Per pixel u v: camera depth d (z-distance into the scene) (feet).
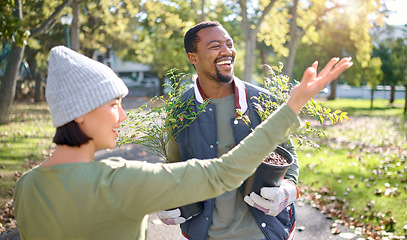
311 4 67.67
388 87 132.16
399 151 30.50
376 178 21.79
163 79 110.83
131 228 3.85
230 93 6.55
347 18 69.56
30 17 46.24
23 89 97.04
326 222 15.37
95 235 3.72
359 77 88.94
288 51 70.69
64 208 3.69
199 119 6.40
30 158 26.78
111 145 4.02
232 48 6.23
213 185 3.80
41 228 3.84
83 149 3.89
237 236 6.17
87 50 92.22
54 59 3.80
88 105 3.67
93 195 3.64
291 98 3.85
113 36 86.48
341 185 20.47
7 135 36.27
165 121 6.17
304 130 6.36
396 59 88.58
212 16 61.98
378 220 15.30
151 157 27.02
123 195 3.67
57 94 3.71
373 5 64.90
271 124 3.82
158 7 59.52
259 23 56.59
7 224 14.61
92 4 67.92
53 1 46.14
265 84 6.63
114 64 140.87
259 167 5.57
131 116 6.24
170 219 6.20
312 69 3.72
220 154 6.43
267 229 6.11
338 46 90.84
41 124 45.44
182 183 3.71
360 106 91.56
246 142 3.87
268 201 5.67
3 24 20.93
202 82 6.48
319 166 25.25
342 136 40.24
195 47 6.22
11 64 43.37
